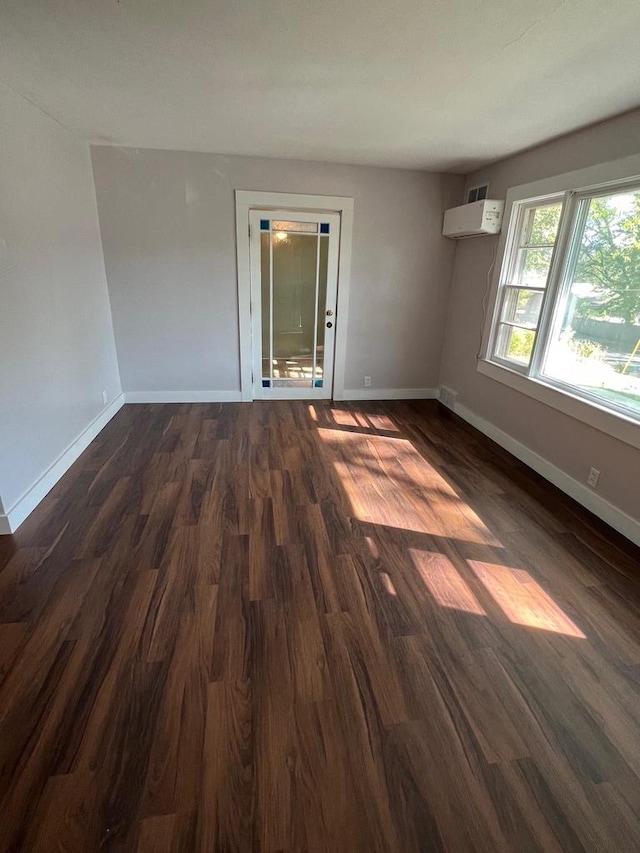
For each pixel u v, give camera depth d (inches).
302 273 170.9
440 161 147.9
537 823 45.6
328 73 84.6
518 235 138.5
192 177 151.4
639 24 64.5
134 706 56.2
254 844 43.2
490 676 62.4
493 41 71.0
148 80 89.8
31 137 103.8
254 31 70.2
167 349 170.9
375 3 62.0
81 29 70.4
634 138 93.7
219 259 162.2
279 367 182.9
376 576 82.1
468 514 103.8
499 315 147.0
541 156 123.2
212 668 62.0
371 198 164.1
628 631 71.2
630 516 94.9
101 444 137.3
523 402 132.3
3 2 63.2
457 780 49.3
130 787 47.5
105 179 147.2
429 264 176.7
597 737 54.5
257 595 76.2
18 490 95.6
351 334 181.5
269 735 53.3
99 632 67.6
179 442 139.9
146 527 94.8
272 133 124.0
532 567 85.9
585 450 107.5
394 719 55.9
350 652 65.5
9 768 48.9
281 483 115.6
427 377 193.6
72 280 127.4
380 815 45.9
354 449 138.8
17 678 59.7
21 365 97.7
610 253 102.8
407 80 86.4
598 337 107.0
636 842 44.4
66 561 83.5
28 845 42.5
